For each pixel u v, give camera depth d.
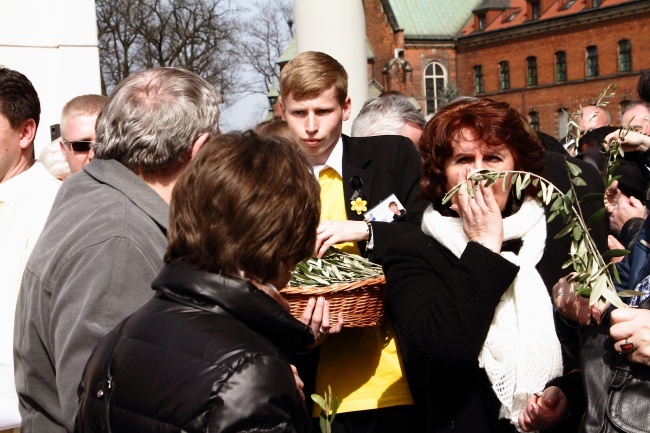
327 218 3.87
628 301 2.64
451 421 2.87
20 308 2.75
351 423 3.64
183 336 1.97
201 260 2.06
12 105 3.68
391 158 3.93
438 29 81.75
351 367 3.62
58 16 7.87
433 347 2.70
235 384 1.88
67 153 4.68
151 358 1.97
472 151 2.86
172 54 37.44
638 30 67.56
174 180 2.80
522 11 77.94
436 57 81.69
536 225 2.88
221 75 38.28
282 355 2.00
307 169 2.19
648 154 4.69
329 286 3.15
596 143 5.58
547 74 74.81
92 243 2.56
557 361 2.69
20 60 7.75
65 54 7.90
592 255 2.52
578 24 71.75
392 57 78.88
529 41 76.12
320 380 3.64
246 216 2.05
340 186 3.91
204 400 1.87
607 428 2.34
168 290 2.08
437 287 2.86
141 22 36.66
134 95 2.75
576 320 2.71
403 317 2.86
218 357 1.92
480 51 80.31
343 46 7.40
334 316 3.20
